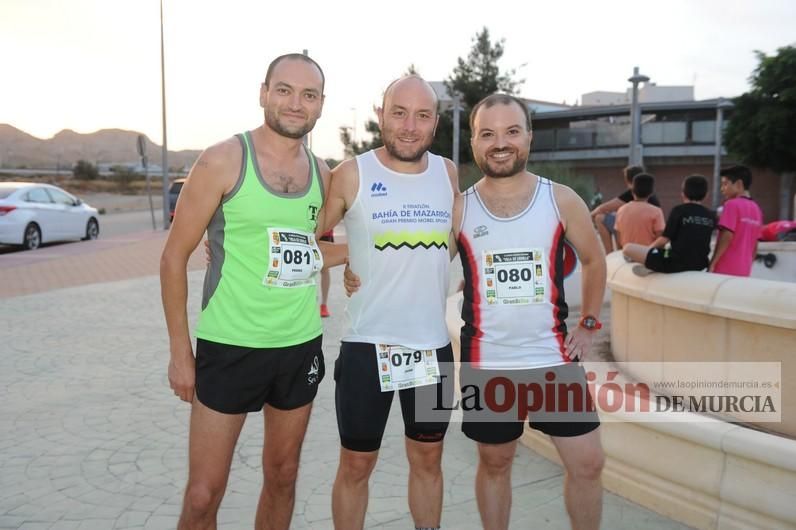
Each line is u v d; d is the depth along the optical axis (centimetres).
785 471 291
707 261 454
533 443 422
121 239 2019
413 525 330
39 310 887
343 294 1016
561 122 3734
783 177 2967
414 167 290
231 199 256
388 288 285
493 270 282
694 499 323
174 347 262
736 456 305
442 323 297
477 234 286
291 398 278
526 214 282
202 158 255
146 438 438
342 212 295
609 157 3444
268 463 290
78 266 1345
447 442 438
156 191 6462
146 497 354
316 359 285
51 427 457
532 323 281
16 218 1623
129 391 539
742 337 386
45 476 380
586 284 301
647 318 464
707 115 3394
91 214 1980
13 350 672
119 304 931
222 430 263
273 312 263
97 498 353
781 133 2667
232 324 260
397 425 473
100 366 614
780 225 1622
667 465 332
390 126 277
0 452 414
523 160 278
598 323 297
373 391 288
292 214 263
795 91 2612
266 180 259
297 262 265
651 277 456
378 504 353
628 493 353
